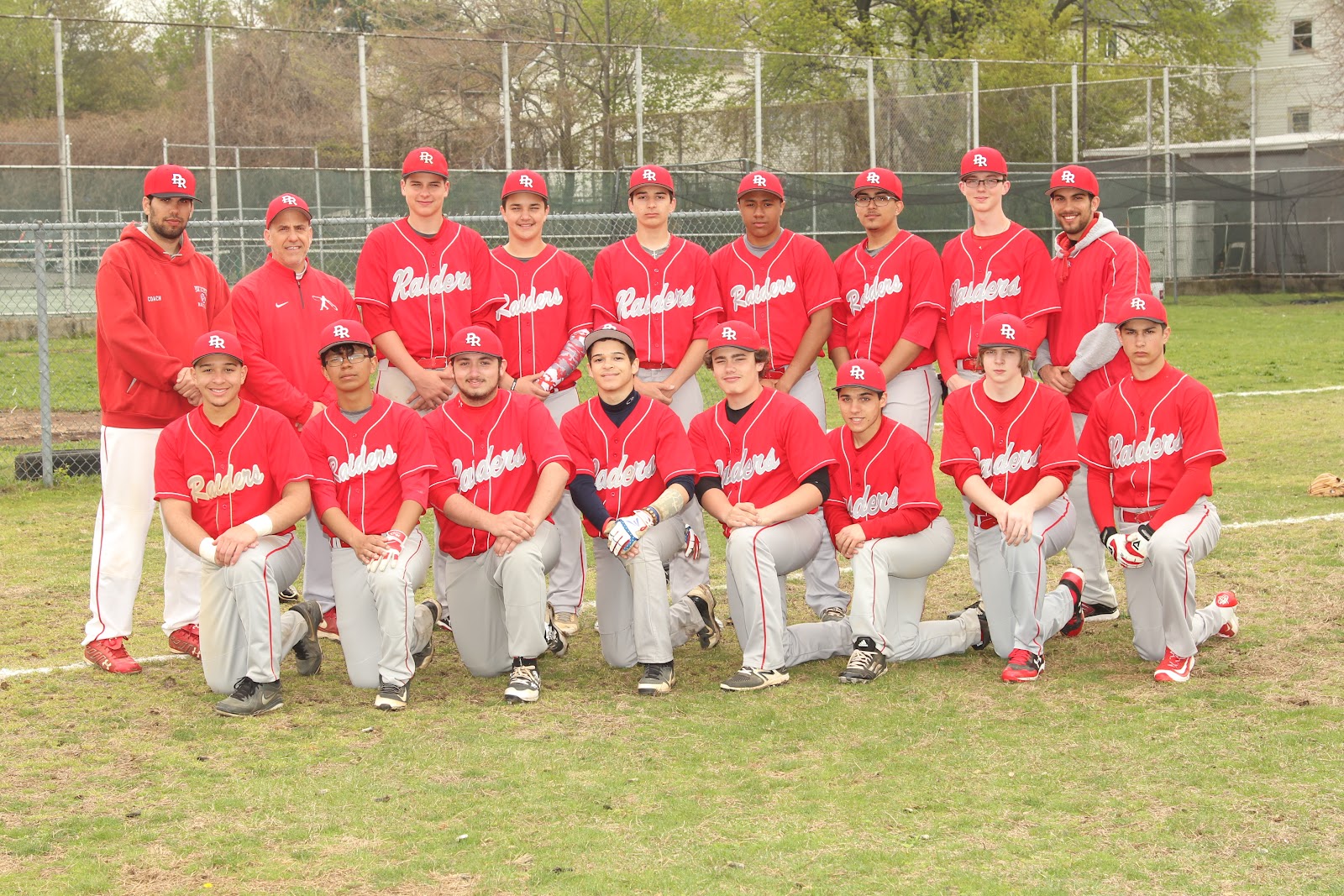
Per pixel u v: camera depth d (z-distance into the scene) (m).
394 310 6.03
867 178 6.10
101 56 26.30
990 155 5.95
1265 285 28.66
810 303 6.20
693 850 3.56
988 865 3.44
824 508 5.54
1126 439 5.27
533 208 6.12
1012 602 5.23
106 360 5.35
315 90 25.16
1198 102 29.83
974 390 5.41
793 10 33.00
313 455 5.14
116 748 4.46
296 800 3.96
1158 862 3.42
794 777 4.13
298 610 5.23
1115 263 5.77
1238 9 36.88
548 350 6.20
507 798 3.97
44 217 20.84
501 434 5.22
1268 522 7.66
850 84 24.84
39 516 8.75
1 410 13.37
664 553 5.23
